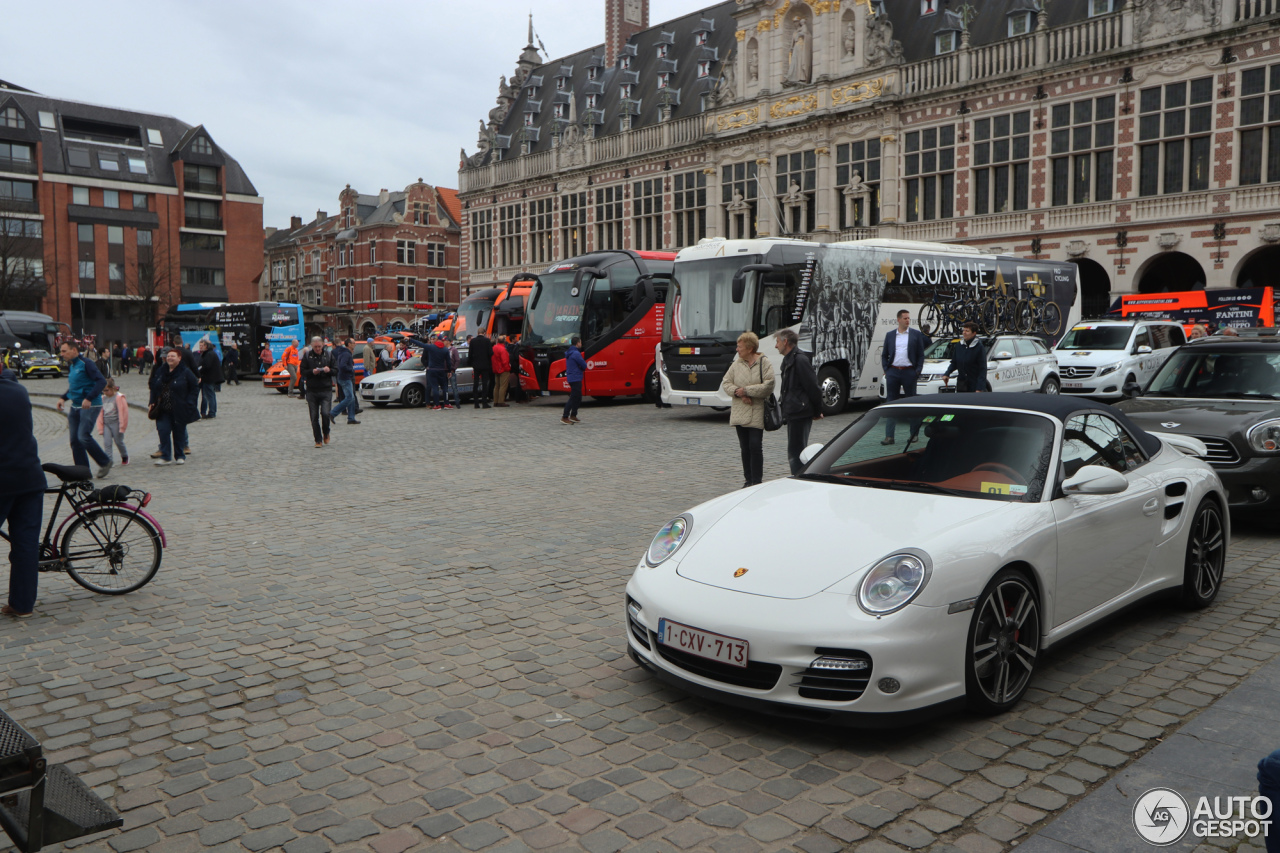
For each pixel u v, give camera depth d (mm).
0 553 7625
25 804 2525
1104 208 26641
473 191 51875
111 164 67250
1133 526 4941
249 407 23984
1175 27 24953
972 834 3156
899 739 3896
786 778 3572
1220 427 7535
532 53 54250
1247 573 6480
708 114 37875
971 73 29562
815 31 33688
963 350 13180
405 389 22984
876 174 32250
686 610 3990
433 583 6512
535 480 10953
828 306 17312
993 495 4492
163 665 5000
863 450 5121
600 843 3139
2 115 62406
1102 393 18672
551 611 5820
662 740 3938
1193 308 24156
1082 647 5000
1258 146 24016
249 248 73500
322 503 9711
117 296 66625
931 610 3740
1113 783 3451
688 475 11188
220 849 3154
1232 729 3869
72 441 11836
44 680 4809
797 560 4031
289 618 5781
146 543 6477
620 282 22109
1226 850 2994
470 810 3379
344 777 3666
